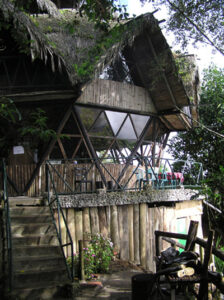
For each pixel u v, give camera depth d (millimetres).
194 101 13094
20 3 6348
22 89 9219
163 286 5254
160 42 10305
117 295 5559
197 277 4090
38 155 9523
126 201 8445
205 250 4133
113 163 10406
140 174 11070
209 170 14352
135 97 11180
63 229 7770
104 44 8117
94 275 6867
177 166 15641
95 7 6074
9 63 9336
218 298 5316
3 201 7117
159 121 12586
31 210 7199
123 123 10961
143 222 8766
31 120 9344
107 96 10305
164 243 9281
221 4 7129
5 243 6246
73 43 9414
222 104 14008
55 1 13078
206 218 14539
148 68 11148
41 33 8180
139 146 11391
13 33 7520
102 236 7906
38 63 9312
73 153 9789
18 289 5262
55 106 9570
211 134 14594
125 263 8078
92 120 10172
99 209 8289
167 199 9164
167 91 11227
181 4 7406
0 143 8930
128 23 9375
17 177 9023
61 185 9273
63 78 9172
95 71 8602
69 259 7008
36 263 5879
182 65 11602
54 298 5352
